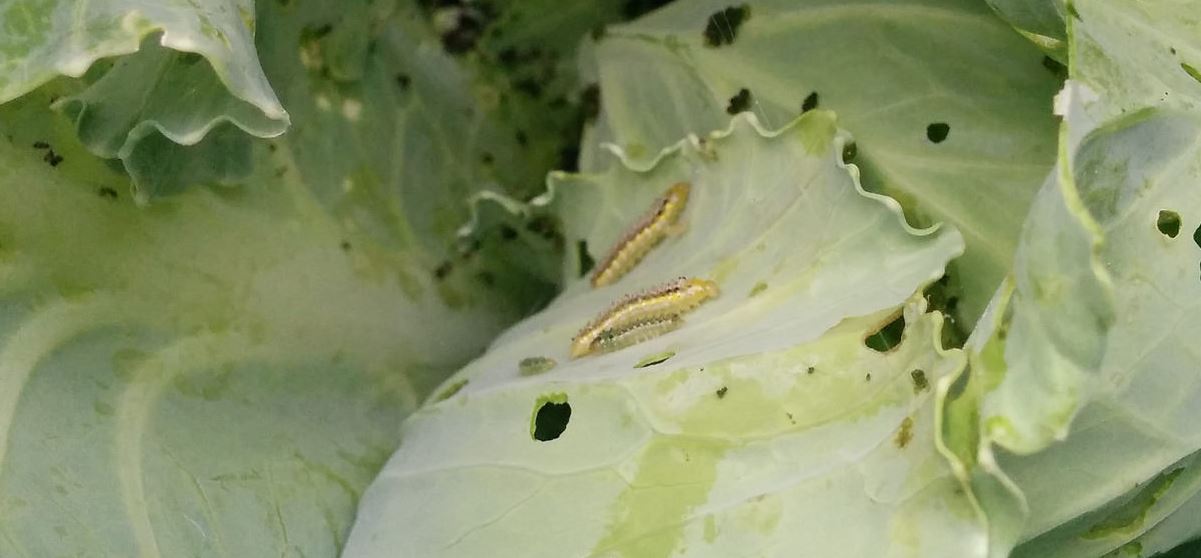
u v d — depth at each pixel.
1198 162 0.13
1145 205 0.12
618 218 0.18
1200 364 0.13
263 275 0.17
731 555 0.12
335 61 0.18
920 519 0.12
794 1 0.17
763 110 0.17
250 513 0.15
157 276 0.16
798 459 0.13
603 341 0.15
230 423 0.16
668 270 0.16
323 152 0.18
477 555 0.14
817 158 0.15
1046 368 0.11
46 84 0.14
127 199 0.15
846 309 0.14
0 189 0.14
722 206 0.16
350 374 0.18
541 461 0.14
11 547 0.13
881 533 0.12
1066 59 0.14
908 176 0.16
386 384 0.18
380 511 0.15
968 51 0.15
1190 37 0.15
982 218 0.15
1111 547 0.14
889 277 0.14
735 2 0.18
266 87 0.13
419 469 0.15
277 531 0.15
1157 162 0.13
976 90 0.15
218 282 0.16
